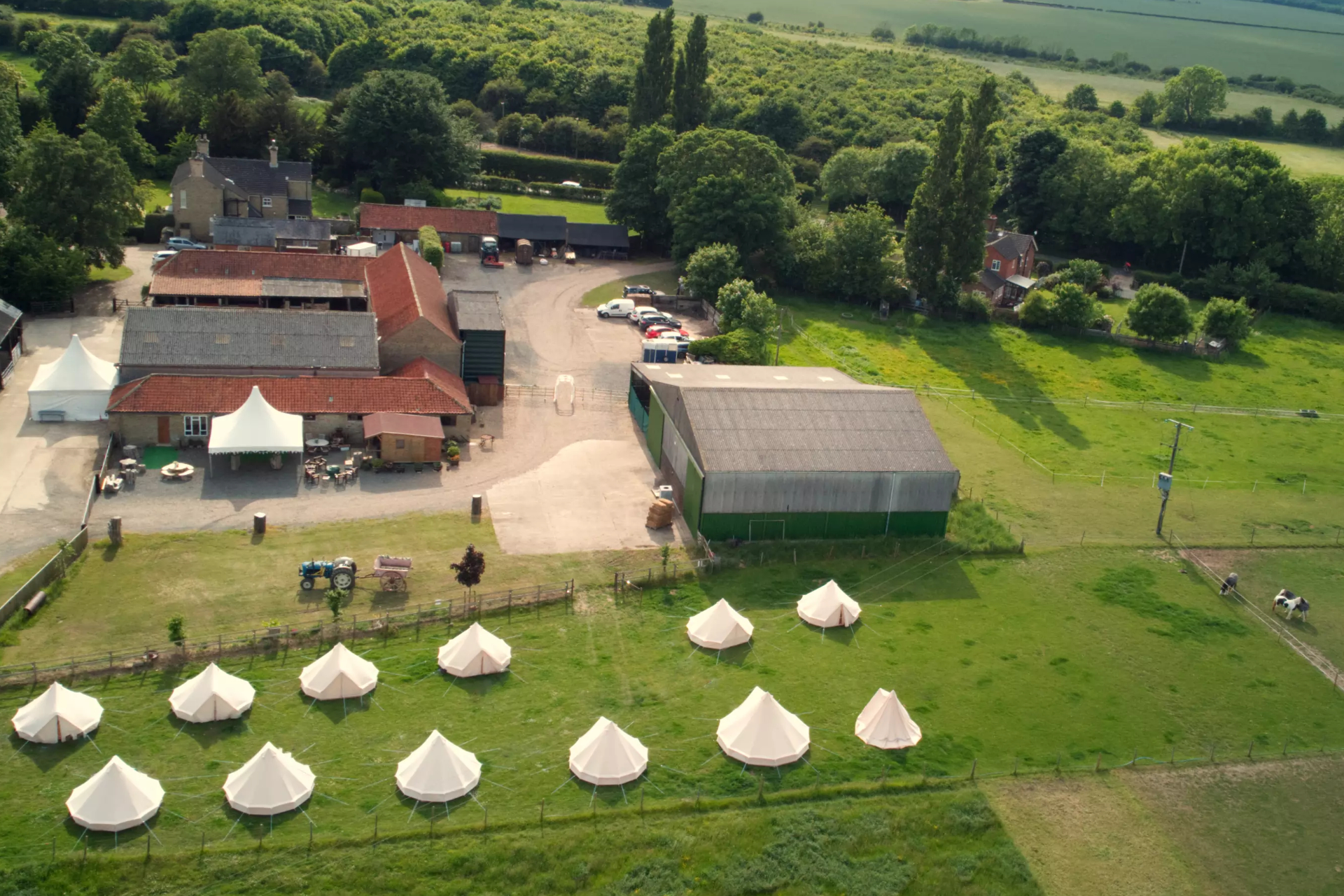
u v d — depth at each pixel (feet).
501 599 206.59
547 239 457.68
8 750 160.15
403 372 283.59
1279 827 164.35
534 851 148.46
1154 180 510.99
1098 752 176.96
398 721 173.17
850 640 203.62
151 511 227.40
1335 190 497.46
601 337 364.58
